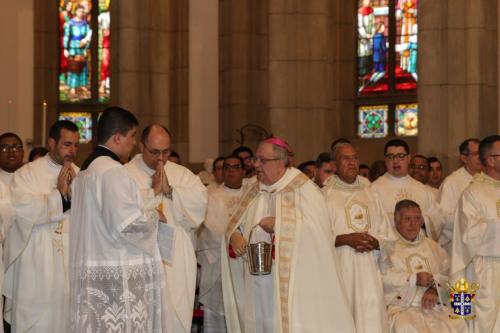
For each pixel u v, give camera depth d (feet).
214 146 78.02
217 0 77.92
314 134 61.00
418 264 36.27
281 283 31.12
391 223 37.29
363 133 85.20
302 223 31.45
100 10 96.22
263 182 32.17
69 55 95.71
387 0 84.43
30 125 72.95
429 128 56.39
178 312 32.27
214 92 78.07
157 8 71.67
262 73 81.97
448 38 55.98
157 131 31.71
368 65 85.30
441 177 52.54
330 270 31.42
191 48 78.13
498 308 34.83
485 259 35.04
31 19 73.15
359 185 35.12
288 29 60.90
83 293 26.53
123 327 26.58
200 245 41.22
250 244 30.55
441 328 34.83
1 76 72.23
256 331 31.89
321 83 61.16
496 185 35.42
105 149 27.17
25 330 32.19
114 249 26.55
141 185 31.86
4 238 31.40
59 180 31.55
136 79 70.79
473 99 55.57
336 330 31.22
